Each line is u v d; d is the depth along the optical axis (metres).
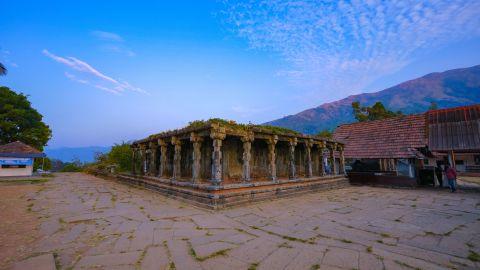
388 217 8.12
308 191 14.21
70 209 9.12
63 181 21.91
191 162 14.43
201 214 8.31
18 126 32.44
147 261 4.48
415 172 18.75
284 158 16.44
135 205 9.91
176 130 12.52
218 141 10.06
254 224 7.11
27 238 5.81
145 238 5.79
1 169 25.05
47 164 43.53
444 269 4.22
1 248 5.14
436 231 6.53
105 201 10.91
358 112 44.69
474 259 4.66
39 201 10.95
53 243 5.46
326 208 9.60
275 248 5.18
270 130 12.46
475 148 15.41
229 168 13.22
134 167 19.22
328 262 4.46
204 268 4.20
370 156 19.89
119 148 27.11
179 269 4.16
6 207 9.56
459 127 16.95
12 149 25.84
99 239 5.73
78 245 5.34
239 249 5.11
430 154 19.98
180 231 6.36
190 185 10.76
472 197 13.12
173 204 10.13
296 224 7.16
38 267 4.18
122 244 5.39
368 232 6.41
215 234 6.12
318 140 16.42
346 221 7.55
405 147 18.69
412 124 20.14
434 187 17.92
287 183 13.07
